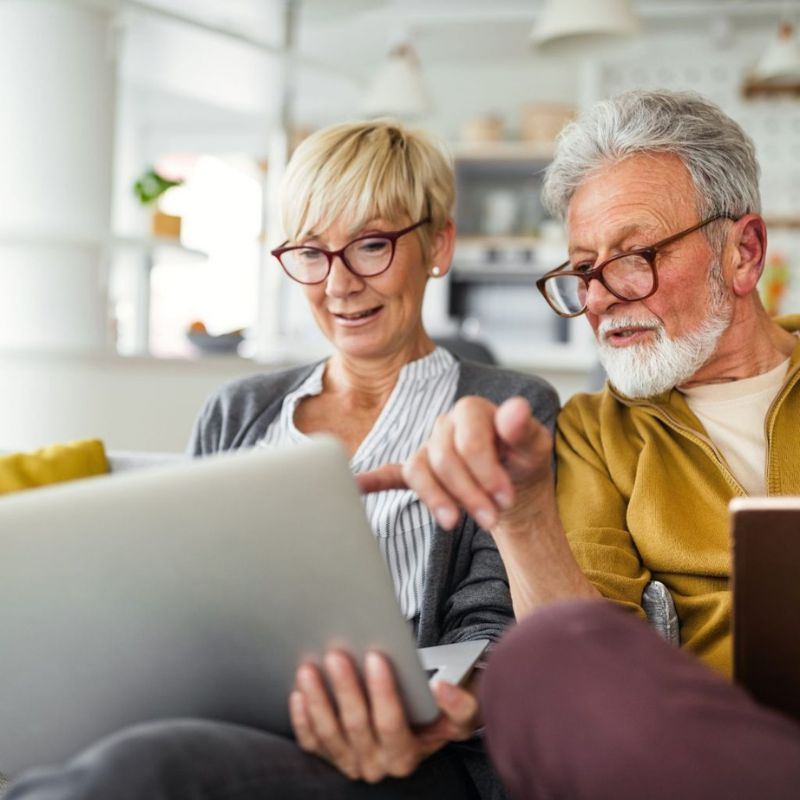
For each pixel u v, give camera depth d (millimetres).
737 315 1677
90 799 854
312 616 981
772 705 912
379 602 975
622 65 7188
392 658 989
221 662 1016
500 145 7062
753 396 1674
